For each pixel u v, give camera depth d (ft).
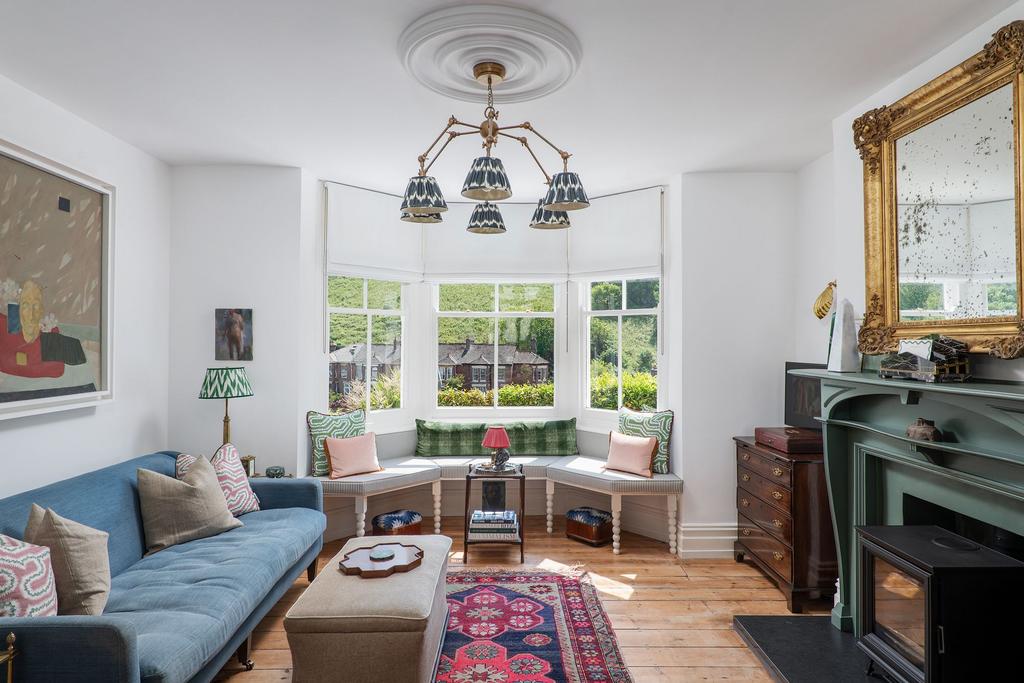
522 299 17.52
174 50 8.16
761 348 14.07
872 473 9.43
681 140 11.85
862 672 8.49
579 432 17.12
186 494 9.91
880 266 9.12
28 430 9.44
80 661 5.79
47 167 9.57
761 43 8.02
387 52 8.21
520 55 7.97
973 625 6.82
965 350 7.39
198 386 13.44
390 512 15.47
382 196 15.89
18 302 9.05
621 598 11.49
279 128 11.15
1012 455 6.46
